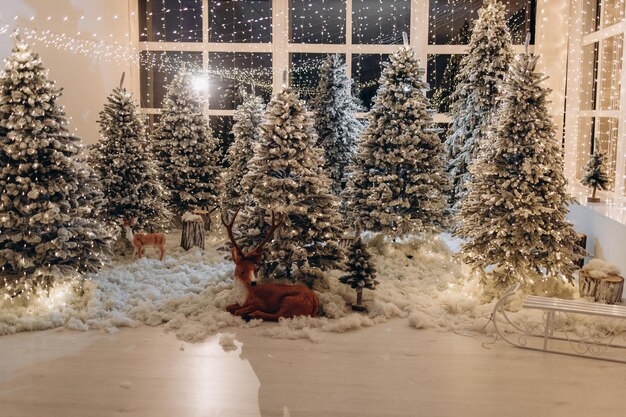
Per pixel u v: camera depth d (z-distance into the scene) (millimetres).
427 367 4492
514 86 5961
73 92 8094
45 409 3840
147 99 10102
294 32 9922
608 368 4508
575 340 4918
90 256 5840
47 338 4980
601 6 8023
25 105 5609
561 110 9398
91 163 7582
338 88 8742
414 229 7430
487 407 3904
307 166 6125
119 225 7598
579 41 8930
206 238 8195
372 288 5664
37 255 5578
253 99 8547
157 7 9930
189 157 8547
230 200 8484
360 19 9812
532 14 9586
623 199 7031
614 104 7578
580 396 4062
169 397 4008
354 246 5750
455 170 8453
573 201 6047
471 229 6105
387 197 7438
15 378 4254
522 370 4457
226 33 9945
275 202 5934
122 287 6172
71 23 8000
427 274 6793
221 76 9984
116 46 9289
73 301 5676
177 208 8633
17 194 5535
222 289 6086
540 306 4738
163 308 5582
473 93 8125
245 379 4273
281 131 6082
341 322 5230
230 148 8539
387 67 7711
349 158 8188
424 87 7707
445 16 9656
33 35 7152
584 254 6195
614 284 5699
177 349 4785
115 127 7559
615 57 7531
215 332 5148
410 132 7578
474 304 5684
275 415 3793
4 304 5500
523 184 5828
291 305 5383
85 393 4051
